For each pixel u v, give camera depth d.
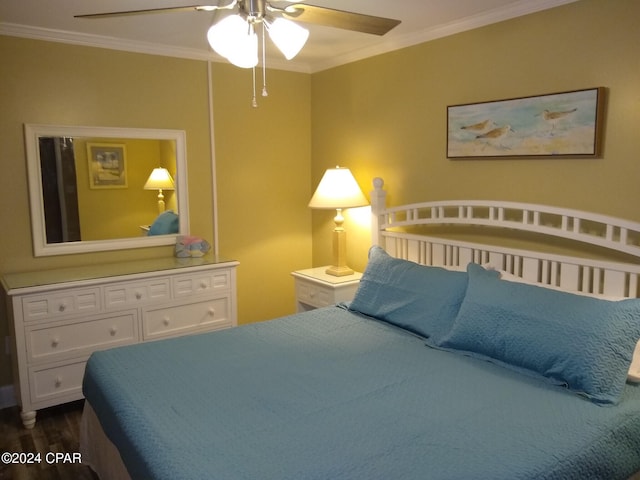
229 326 3.73
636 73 2.33
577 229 2.51
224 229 4.09
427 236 3.35
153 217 3.76
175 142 3.79
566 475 1.50
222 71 3.93
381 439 1.62
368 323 2.84
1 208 3.21
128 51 3.54
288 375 2.14
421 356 2.34
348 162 4.05
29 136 3.24
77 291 3.10
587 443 1.61
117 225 3.61
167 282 3.42
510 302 2.24
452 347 2.41
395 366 2.23
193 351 2.44
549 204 2.72
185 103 3.80
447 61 3.19
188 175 3.87
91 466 2.50
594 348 1.93
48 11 2.83
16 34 3.14
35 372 3.01
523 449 1.55
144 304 3.35
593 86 2.49
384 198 3.63
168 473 1.48
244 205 4.17
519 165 2.84
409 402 1.88
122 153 3.59
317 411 1.81
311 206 3.72
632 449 1.72
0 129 3.16
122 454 1.80
